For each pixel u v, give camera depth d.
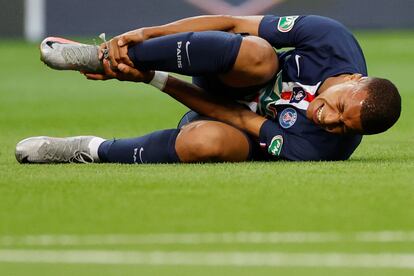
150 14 62.34
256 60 18.75
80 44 19.75
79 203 15.80
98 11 63.09
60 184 17.38
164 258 12.52
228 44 18.69
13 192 16.75
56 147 20.14
